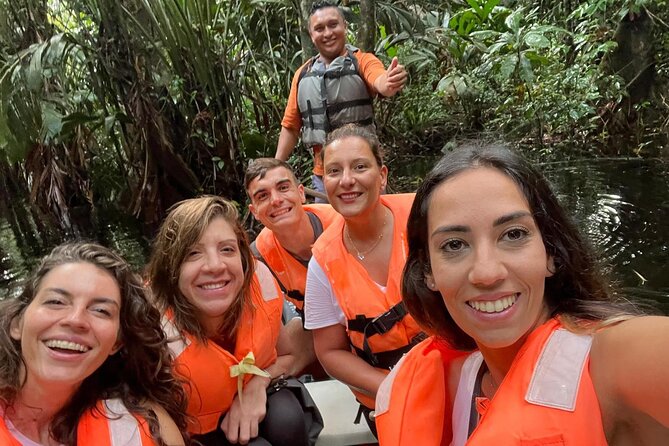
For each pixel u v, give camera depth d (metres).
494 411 0.93
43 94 5.39
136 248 5.61
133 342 1.52
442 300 1.16
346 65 3.61
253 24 7.04
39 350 1.34
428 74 7.92
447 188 0.98
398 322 1.94
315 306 2.10
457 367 1.21
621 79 6.32
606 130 6.46
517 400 0.91
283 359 2.25
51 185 6.08
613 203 4.46
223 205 1.90
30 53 5.28
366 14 4.87
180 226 1.84
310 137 3.70
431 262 1.03
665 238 3.68
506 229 0.95
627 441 0.87
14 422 1.38
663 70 6.21
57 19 6.06
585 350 0.90
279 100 6.91
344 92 3.60
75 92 6.14
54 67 5.25
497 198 0.95
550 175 5.41
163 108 5.95
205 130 6.18
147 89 5.80
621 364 0.83
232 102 6.39
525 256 0.94
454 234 0.96
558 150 6.32
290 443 1.97
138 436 1.41
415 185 6.24
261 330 2.03
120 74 5.66
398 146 7.72
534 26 6.42
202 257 1.84
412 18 6.39
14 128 5.40
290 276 2.67
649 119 6.21
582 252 1.04
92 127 6.12
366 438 2.15
